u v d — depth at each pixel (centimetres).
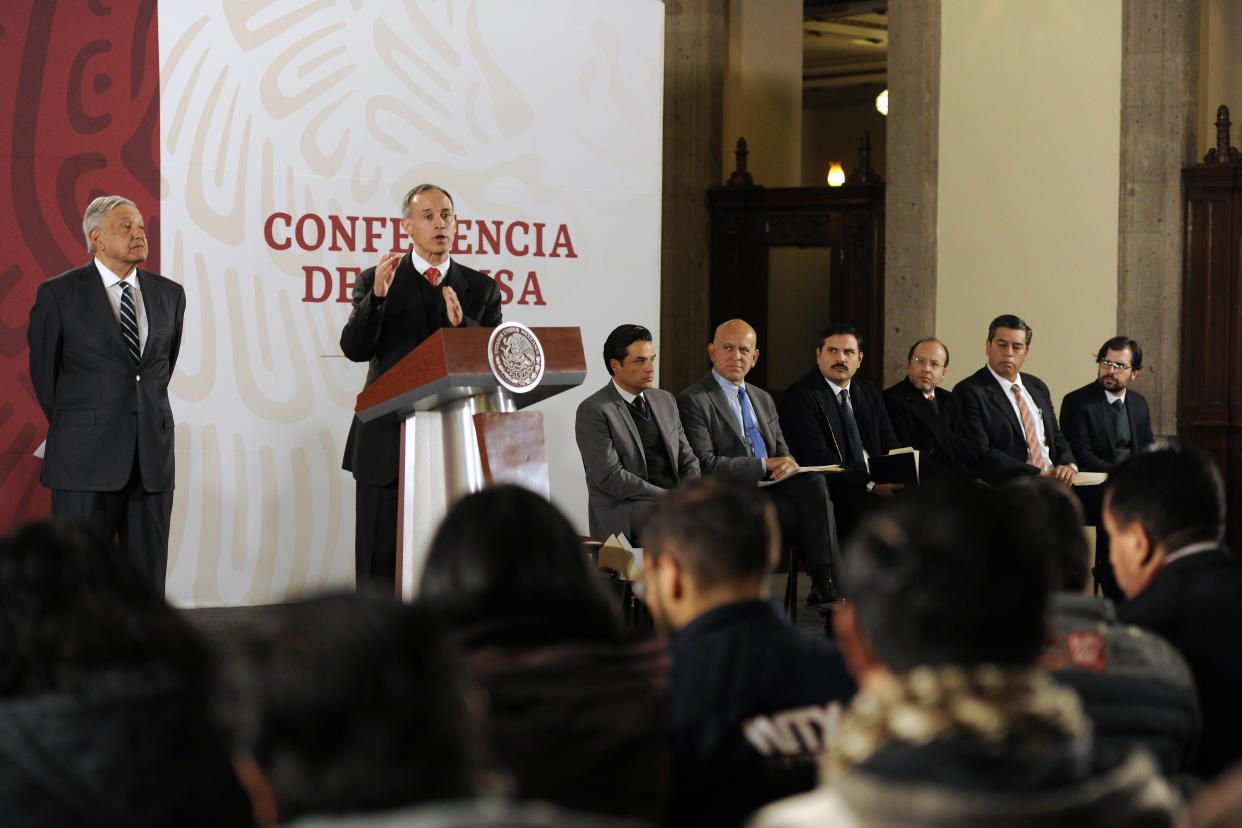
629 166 783
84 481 586
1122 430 852
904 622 131
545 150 766
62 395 595
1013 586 131
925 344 810
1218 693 248
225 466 700
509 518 202
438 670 108
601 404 632
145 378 602
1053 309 1015
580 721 190
